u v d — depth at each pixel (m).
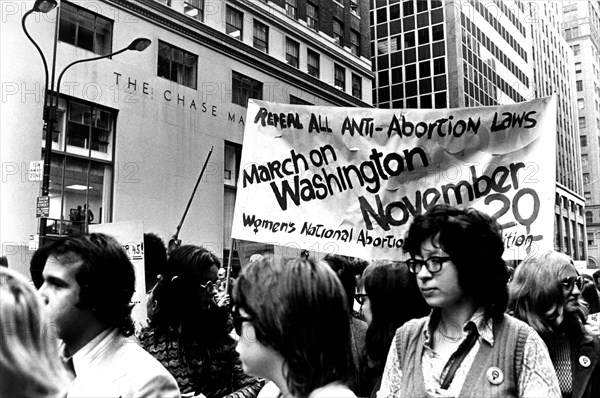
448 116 4.20
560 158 67.00
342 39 29.55
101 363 2.08
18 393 1.33
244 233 4.34
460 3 42.09
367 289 3.15
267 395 2.01
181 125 19.41
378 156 4.29
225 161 21.33
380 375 3.09
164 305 2.89
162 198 18.47
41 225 12.70
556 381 1.94
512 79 51.62
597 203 84.25
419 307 3.08
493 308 2.04
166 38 19.41
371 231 4.22
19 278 1.45
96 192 17.08
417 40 43.03
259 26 24.02
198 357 2.85
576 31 90.75
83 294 2.05
